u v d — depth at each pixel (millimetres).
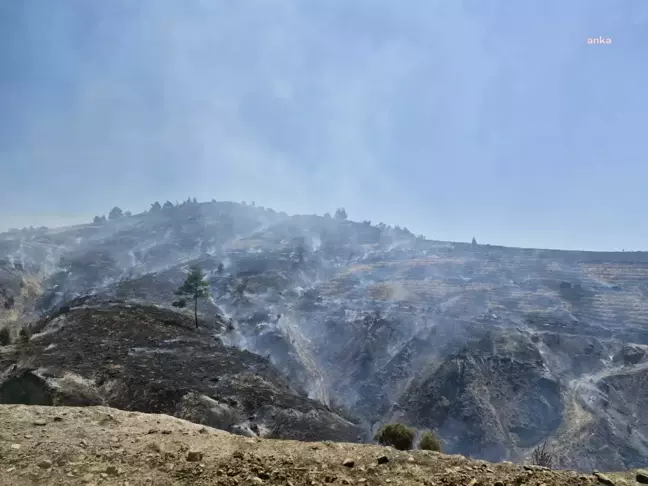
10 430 7648
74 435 7531
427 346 84000
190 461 6523
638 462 51406
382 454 6727
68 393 32000
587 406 62438
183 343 52344
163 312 68312
